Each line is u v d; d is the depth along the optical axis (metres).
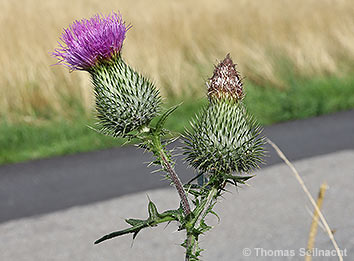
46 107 10.80
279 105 11.14
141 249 5.68
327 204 6.46
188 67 12.02
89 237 6.04
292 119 10.87
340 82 12.54
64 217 6.58
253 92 11.69
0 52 11.00
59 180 7.92
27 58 11.05
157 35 12.88
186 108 10.81
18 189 7.61
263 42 14.05
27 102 10.62
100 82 2.57
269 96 11.64
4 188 7.67
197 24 14.16
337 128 9.95
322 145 8.88
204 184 2.22
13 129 9.81
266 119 10.80
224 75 2.61
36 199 7.21
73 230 6.23
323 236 5.74
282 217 6.19
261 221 6.10
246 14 14.94
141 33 12.86
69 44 2.61
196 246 2.14
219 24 14.34
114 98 2.49
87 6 14.18
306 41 13.80
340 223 5.97
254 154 2.54
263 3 15.83
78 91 10.87
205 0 15.90
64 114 10.46
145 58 11.80
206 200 2.17
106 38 2.60
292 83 12.20
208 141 2.45
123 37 2.65
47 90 10.77
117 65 2.62
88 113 10.23
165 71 11.70
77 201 7.06
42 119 10.55
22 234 6.19
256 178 7.32
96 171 8.20
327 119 10.68
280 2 15.89
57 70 11.10
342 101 11.62
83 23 2.63
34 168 8.50
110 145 9.41
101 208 6.79
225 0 16.03
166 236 5.89
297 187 7.01
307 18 14.85
